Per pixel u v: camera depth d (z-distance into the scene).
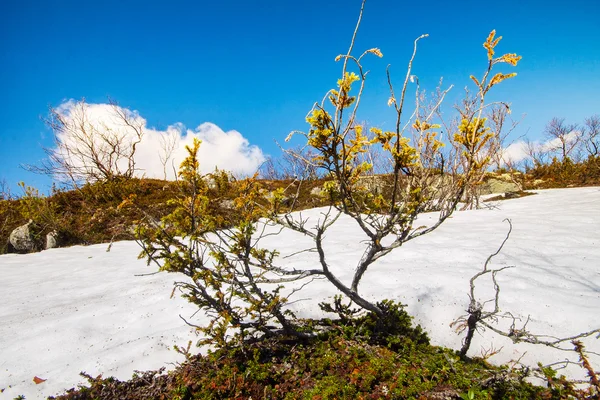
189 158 3.18
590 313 3.89
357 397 2.72
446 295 4.62
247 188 3.45
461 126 2.87
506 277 5.01
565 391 2.68
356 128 2.75
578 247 6.29
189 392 3.08
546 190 15.67
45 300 5.79
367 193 3.26
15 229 10.77
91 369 3.57
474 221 9.48
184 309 4.84
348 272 5.73
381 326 3.62
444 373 2.92
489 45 2.66
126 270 7.11
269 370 3.24
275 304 3.41
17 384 3.43
